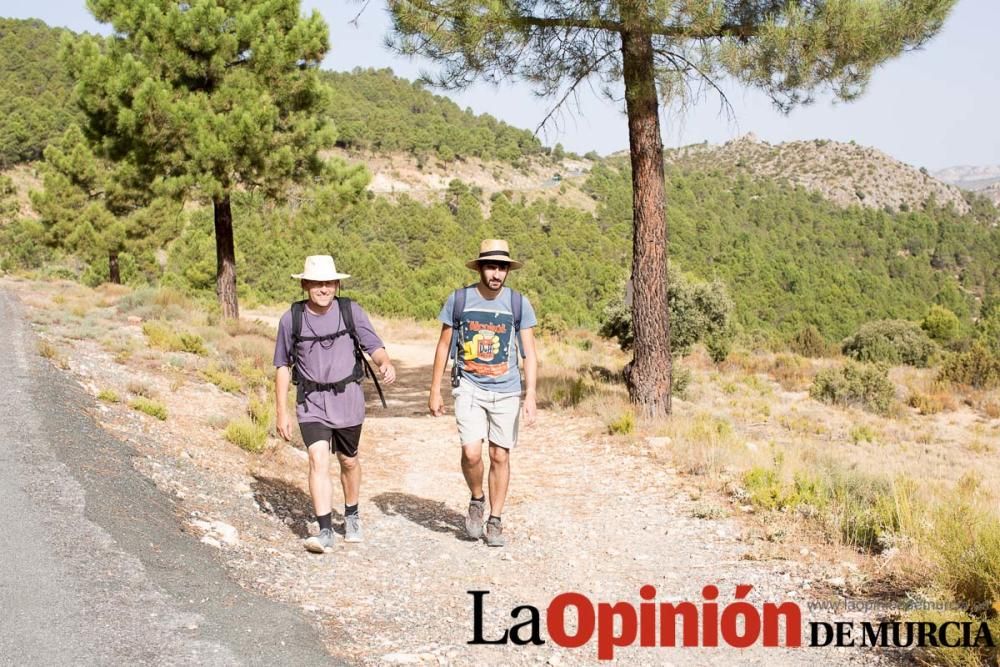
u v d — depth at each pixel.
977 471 11.84
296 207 20.05
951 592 4.17
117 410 8.10
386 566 5.20
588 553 5.66
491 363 5.67
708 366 26.06
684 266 149.38
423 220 141.00
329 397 5.32
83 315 17.64
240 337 17.00
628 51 10.65
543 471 8.60
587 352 26.22
